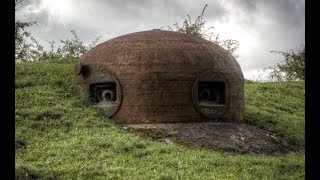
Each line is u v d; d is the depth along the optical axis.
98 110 14.65
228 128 14.20
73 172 10.43
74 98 15.30
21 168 9.86
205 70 14.35
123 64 14.36
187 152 12.04
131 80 14.20
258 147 13.55
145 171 10.56
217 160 11.46
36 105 14.72
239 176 10.45
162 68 14.09
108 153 11.74
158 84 14.04
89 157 11.55
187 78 14.16
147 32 15.23
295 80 26.55
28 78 16.75
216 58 14.74
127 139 12.73
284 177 10.55
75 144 12.27
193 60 14.34
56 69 17.75
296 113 19.34
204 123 14.14
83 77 15.23
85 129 13.42
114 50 14.73
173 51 14.32
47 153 11.79
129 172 10.45
